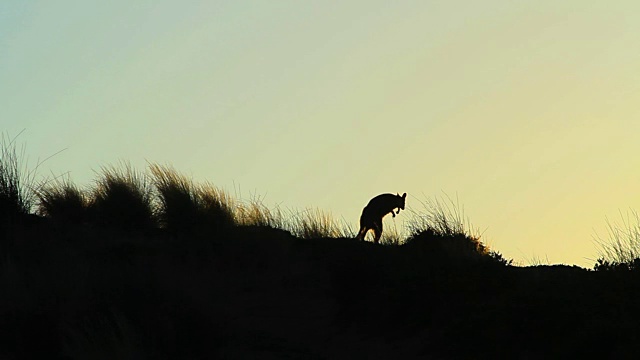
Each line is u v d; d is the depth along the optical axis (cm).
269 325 2678
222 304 2806
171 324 2431
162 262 2972
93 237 3331
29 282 2642
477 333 2339
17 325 2420
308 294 2920
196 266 3089
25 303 2505
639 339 2045
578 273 2639
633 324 2123
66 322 2427
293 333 2619
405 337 2491
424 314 2547
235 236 3297
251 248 3238
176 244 3288
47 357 2336
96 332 2333
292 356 2411
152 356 2323
